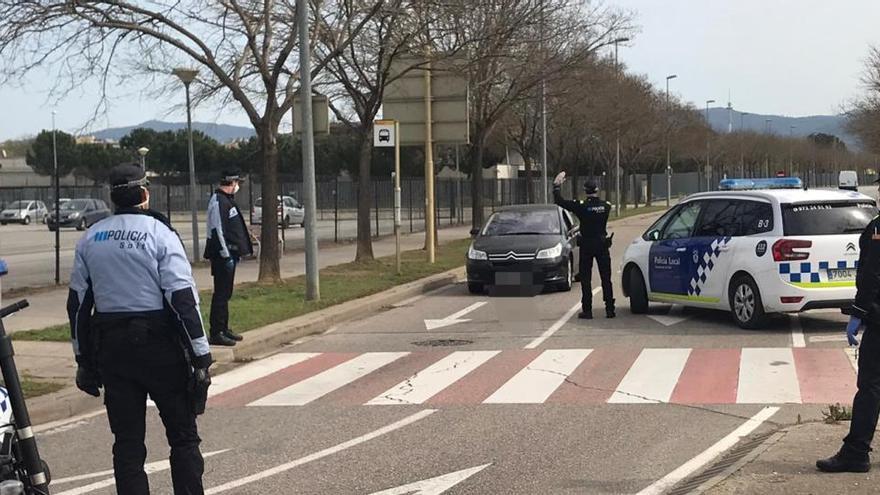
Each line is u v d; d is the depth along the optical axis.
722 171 80.75
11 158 102.94
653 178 91.12
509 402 8.02
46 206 63.38
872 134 53.56
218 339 10.93
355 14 17.58
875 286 5.28
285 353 11.20
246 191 49.59
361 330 12.91
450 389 8.66
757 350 9.98
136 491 4.88
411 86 21.33
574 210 12.93
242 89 18.36
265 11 16.58
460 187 44.91
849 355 9.48
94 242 4.88
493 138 39.06
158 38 16.16
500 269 15.98
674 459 6.16
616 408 7.66
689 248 12.27
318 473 6.08
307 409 8.06
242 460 6.46
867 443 5.34
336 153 73.31
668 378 8.76
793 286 10.73
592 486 5.64
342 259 24.02
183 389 4.94
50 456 6.81
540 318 13.28
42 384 8.83
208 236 10.85
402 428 7.22
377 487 5.73
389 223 43.94
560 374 9.15
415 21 19.03
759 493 5.04
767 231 11.08
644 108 48.00
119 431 4.92
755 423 7.00
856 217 10.96
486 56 20.31
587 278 12.94
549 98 30.52
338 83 21.72
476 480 5.82
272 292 15.77
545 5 23.28
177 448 5.00
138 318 4.80
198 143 78.94
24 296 16.58
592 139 47.59
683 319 12.59
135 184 4.97
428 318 13.88
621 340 11.05
